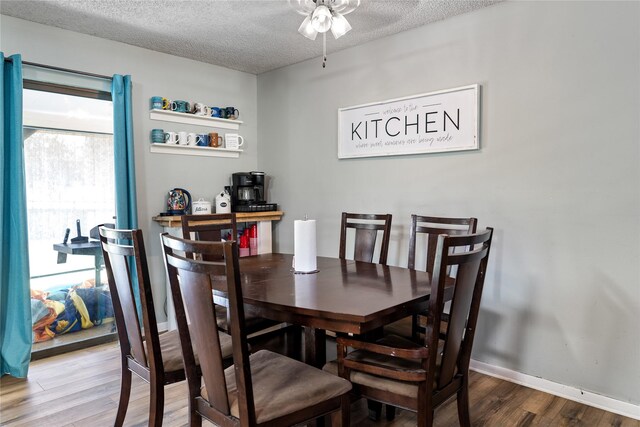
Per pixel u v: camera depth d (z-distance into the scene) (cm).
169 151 350
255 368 155
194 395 146
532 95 242
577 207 227
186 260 129
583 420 207
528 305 246
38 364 276
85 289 312
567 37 228
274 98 399
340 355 161
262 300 158
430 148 286
